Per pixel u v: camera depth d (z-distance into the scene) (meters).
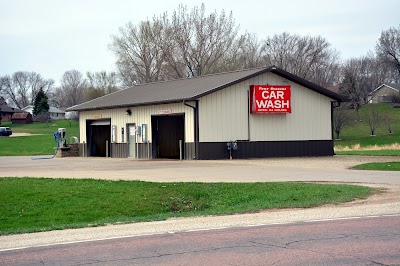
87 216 16.89
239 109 35.06
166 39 66.56
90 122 44.38
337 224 11.81
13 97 167.12
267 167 27.70
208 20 65.75
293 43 76.06
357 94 82.94
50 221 16.30
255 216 13.54
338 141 70.25
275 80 36.53
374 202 15.26
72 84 157.12
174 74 66.38
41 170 28.19
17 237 11.64
